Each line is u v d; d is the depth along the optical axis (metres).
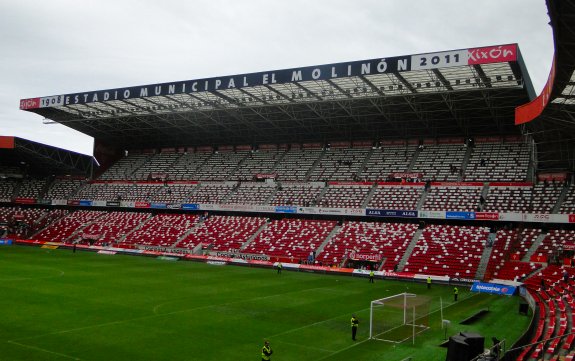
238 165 94.50
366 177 80.38
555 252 57.56
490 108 65.38
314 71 59.06
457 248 63.34
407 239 68.06
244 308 37.38
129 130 96.81
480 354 21.17
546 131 53.25
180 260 73.06
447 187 73.12
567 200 63.22
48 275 50.06
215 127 90.69
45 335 27.17
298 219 80.69
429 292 50.12
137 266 62.22
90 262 64.00
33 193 104.38
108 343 26.27
